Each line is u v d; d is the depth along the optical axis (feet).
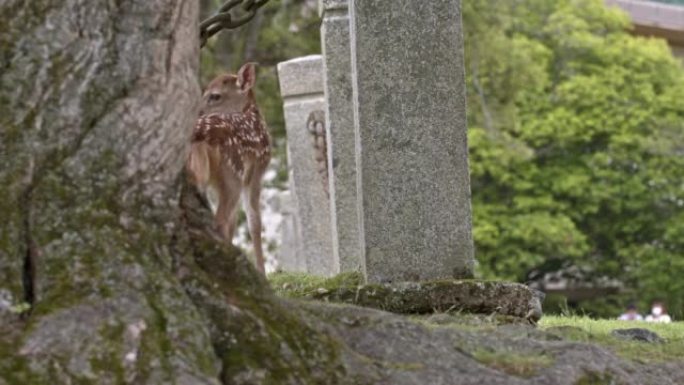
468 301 37.55
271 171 116.78
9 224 23.07
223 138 42.32
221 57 117.70
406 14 39.37
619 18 151.94
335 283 40.63
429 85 39.45
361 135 39.34
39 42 23.93
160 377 21.72
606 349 28.25
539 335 28.78
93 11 24.17
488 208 138.62
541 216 137.80
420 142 39.45
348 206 50.49
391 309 37.60
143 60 24.45
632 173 144.56
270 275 50.34
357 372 24.11
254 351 23.39
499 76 133.08
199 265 24.50
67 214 23.39
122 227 23.67
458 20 39.52
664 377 27.78
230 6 36.78
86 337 21.86
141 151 24.32
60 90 23.89
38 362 21.50
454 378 24.77
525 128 141.18
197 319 22.84
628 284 147.13
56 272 22.79
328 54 50.57
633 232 145.38
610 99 142.82
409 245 39.42
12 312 22.38
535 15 149.38
